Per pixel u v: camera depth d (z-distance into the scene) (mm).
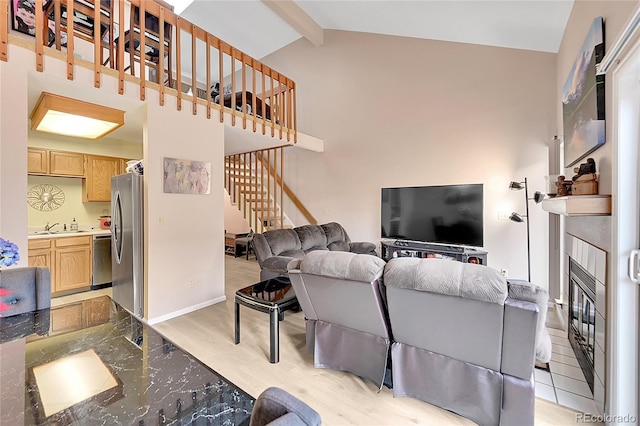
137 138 4688
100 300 1852
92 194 4477
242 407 907
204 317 3287
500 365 1537
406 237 4582
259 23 5961
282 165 6051
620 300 1526
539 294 1405
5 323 1473
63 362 1126
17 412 841
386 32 4965
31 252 3680
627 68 1457
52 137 4152
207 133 3619
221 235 3805
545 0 2652
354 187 5547
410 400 1882
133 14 2969
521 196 3871
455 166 4395
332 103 5805
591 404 1833
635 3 1373
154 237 3121
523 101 3826
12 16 2404
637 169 1500
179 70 3289
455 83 4363
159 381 1026
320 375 2146
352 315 1974
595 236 1920
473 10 3277
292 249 4102
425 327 1684
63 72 2463
